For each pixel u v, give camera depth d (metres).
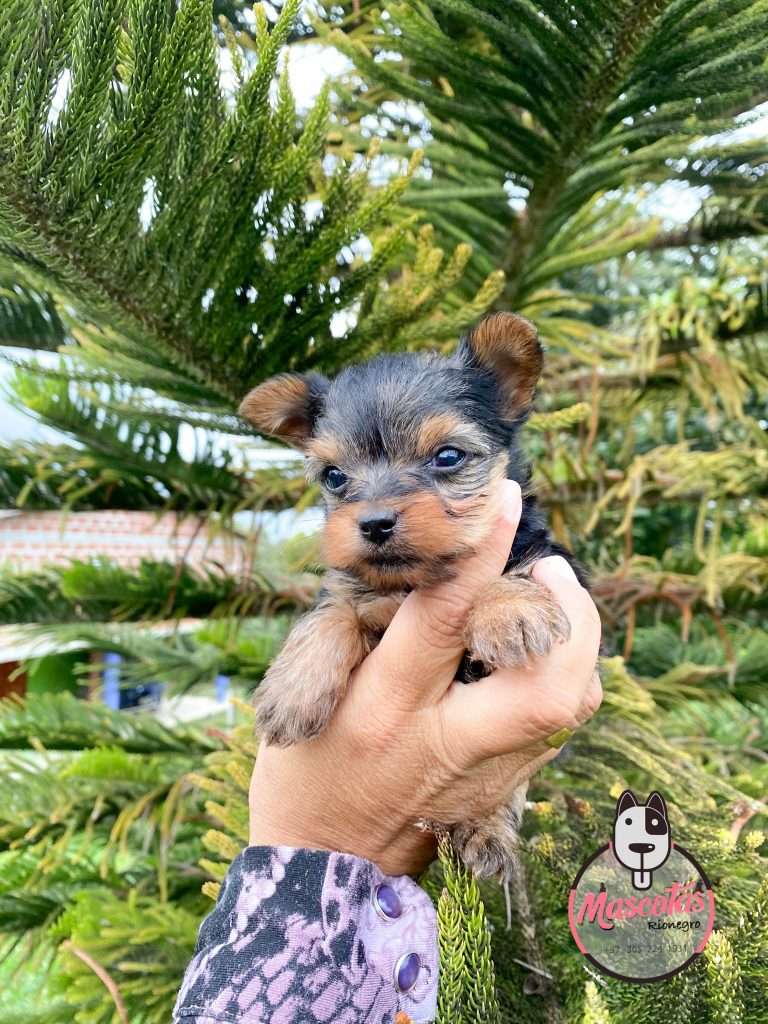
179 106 0.22
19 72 0.19
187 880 0.40
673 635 0.58
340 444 0.26
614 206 0.44
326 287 0.31
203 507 0.48
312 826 0.23
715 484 0.49
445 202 0.37
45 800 0.40
